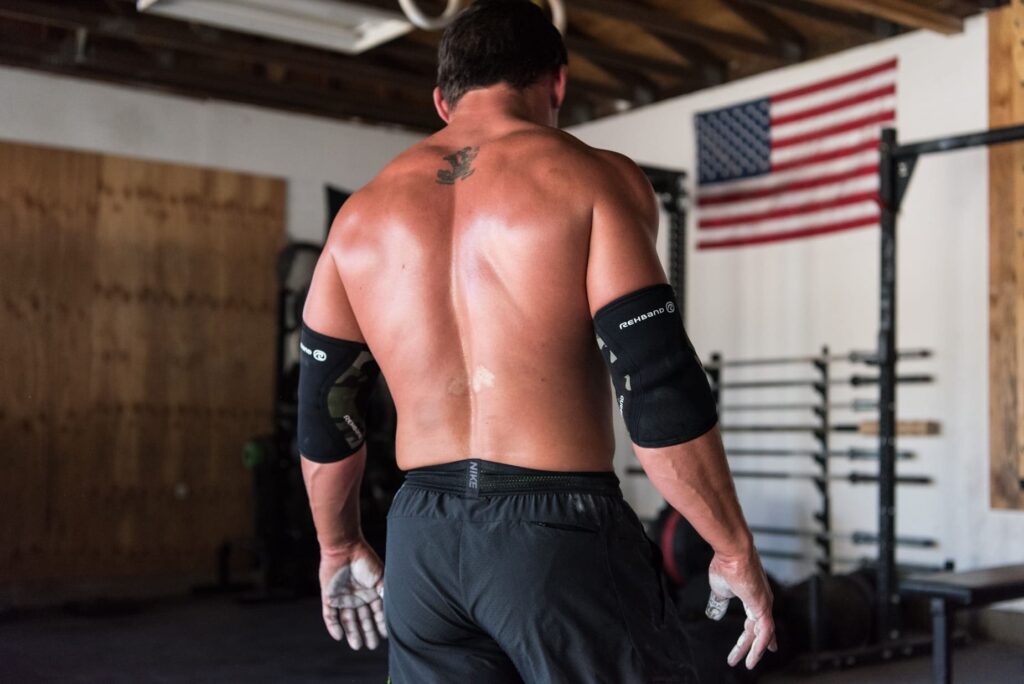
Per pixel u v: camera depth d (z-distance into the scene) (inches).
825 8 228.4
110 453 272.5
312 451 63.2
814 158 252.4
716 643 161.6
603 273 52.4
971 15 222.7
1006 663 192.5
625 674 51.7
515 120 59.1
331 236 61.1
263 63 267.6
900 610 209.6
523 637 51.8
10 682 171.8
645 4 247.9
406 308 56.7
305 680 174.9
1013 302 213.3
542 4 143.6
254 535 280.7
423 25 156.6
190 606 249.8
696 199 279.4
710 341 274.2
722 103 274.4
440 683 55.2
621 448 301.0
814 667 183.6
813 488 250.8
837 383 244.7
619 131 303.0
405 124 312.7
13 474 259.1
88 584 267.3
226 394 290.7
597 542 52.2
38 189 264.4
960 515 221.3
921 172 230.7
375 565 67.7
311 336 61.6
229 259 292.2
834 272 247.6
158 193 281.4
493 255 54.5
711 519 52.3
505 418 53.5
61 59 261.3
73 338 268.5
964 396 221.6
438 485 55.0
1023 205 212.5
